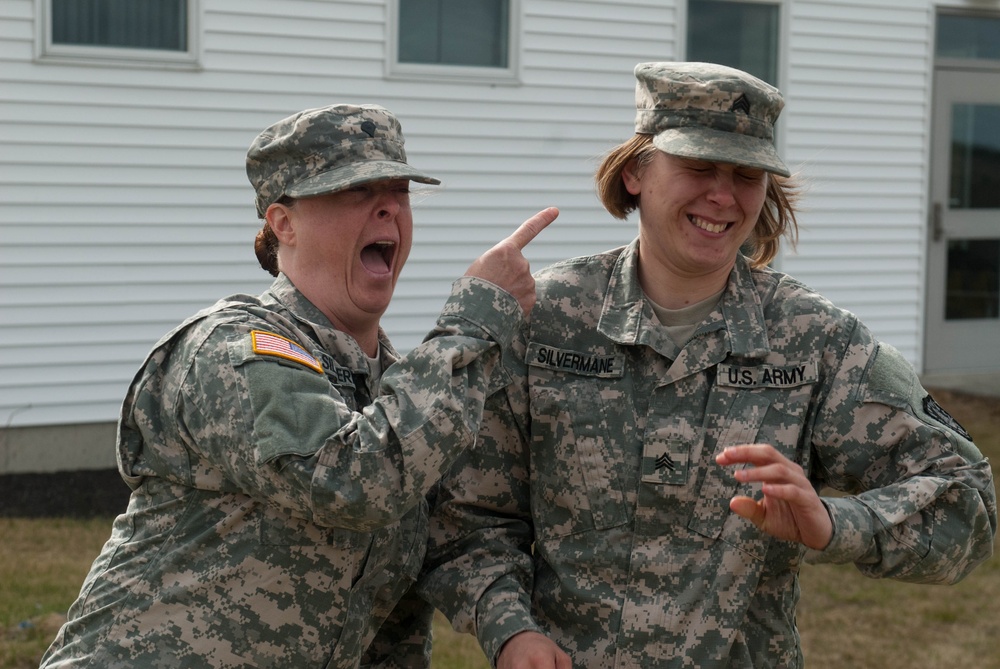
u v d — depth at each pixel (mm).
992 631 5000
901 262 9461
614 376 2277
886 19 9172
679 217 2178
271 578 2010
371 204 2105
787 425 2199
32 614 4703
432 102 7727
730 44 8688
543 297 2355
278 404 1927
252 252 7324
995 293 10188
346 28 7441
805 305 2271
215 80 7133
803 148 8977
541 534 2301
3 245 6742
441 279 7863
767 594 2240
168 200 7090
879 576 2148
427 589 2346
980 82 9961
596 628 2223
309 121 2090
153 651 1991
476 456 2361
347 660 2111
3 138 6691
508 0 7898
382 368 2307
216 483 2023
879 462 2193
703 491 2201
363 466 1899
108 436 7094
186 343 2055
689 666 2162
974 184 10023
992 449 7891
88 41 6867
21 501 6516
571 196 8180
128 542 2094
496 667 2168
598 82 8188
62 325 6910
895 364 2242
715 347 2240
